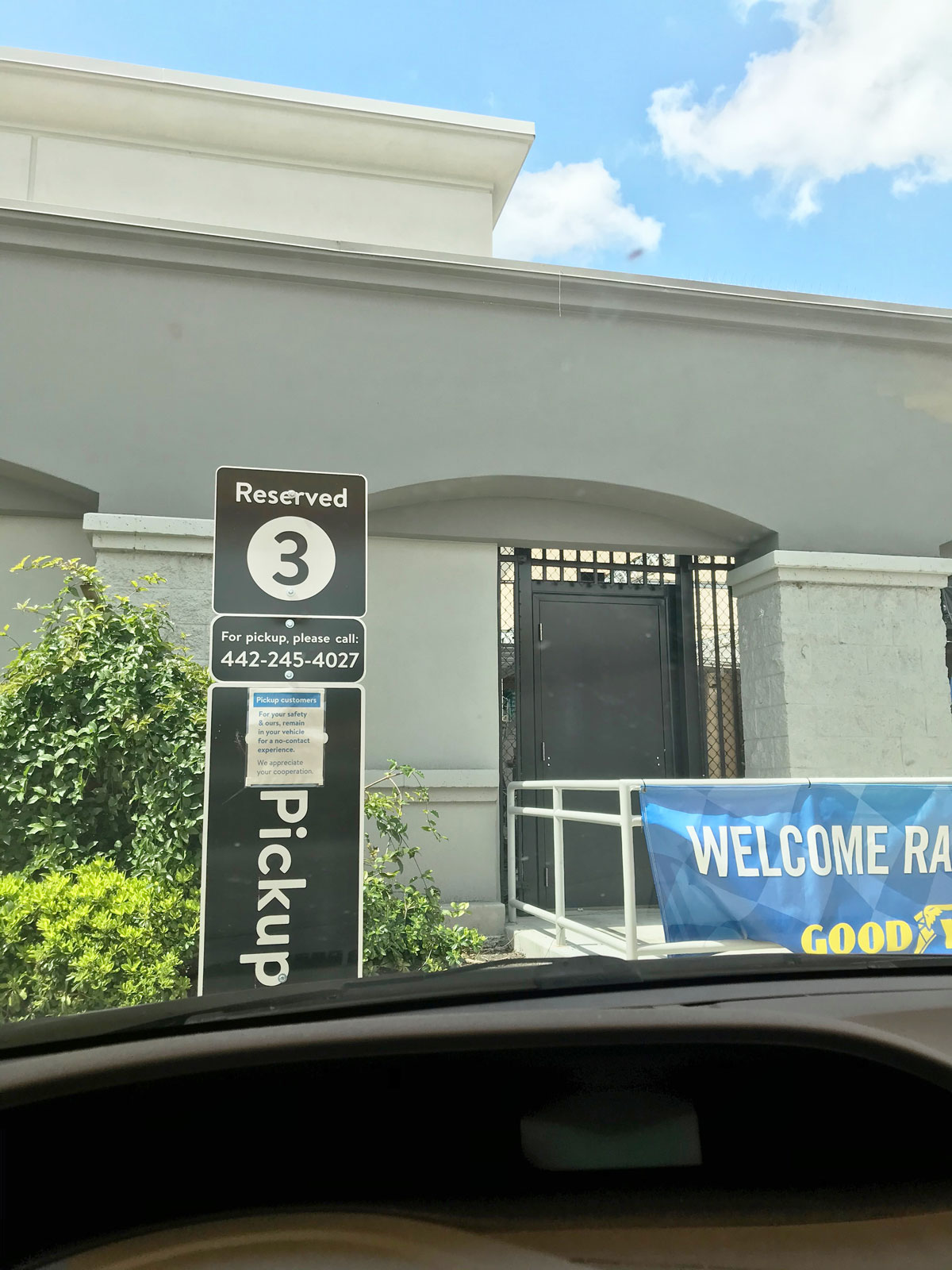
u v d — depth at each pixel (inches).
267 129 320.2
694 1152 53.8
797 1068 56.9
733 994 63.4
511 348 253.8
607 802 280.5
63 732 180.9
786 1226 50.9
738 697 290.8
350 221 331.9
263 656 152.9
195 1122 52.1
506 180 346.3
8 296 225.6
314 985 67.2
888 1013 61.5
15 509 236.5
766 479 266.1
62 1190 49.8
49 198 310.3
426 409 246.5
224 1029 57.1
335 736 153.2
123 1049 54.2
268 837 148.8
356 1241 48.3
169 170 320.5
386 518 264.1
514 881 256.5
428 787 251.9
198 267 235.1
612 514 275.0
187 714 186.1
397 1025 56.6
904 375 280.7
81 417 226.1
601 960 73.0
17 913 157.9
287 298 241.3
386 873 207.0
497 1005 60.7
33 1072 52.1
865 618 263.4
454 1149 52.7
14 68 297.3
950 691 273.0
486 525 268.4
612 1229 49.9
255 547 154.9
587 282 256.1
